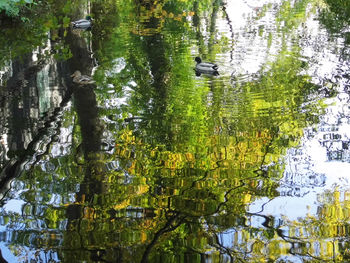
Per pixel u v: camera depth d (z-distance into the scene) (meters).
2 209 6.28
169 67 11.58
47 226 5.89
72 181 6.95
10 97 10.06
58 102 9.75
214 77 10.88
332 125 8.59
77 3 17.86
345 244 5.49
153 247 5.48
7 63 12.26
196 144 8.01
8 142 8.20
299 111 9.11
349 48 12.93
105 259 5.28
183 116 9.01
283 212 6.16
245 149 7.84
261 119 8.86
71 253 5.38
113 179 6.98
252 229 5.82
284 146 7.93
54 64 12.12
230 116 8.98
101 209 6.25
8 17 15.56
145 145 8.00
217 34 14.80
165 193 6.61
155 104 9.52
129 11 18.38
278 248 5.44
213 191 6.64
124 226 5.89
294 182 6.85
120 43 13.93
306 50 12.78
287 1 20.30
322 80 10.60
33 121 8.92
